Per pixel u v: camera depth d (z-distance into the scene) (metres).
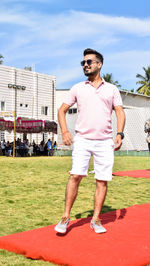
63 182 7.93
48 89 34.19
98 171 3.39
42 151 26.11
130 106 29.20
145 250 2.75
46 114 34.09
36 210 4.74
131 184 7.52
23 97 31.69
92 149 3.35
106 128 3.36
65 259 2.61
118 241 3.00
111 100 3.36
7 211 4.67
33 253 2.81
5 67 30.17
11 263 2.70
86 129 3.34
